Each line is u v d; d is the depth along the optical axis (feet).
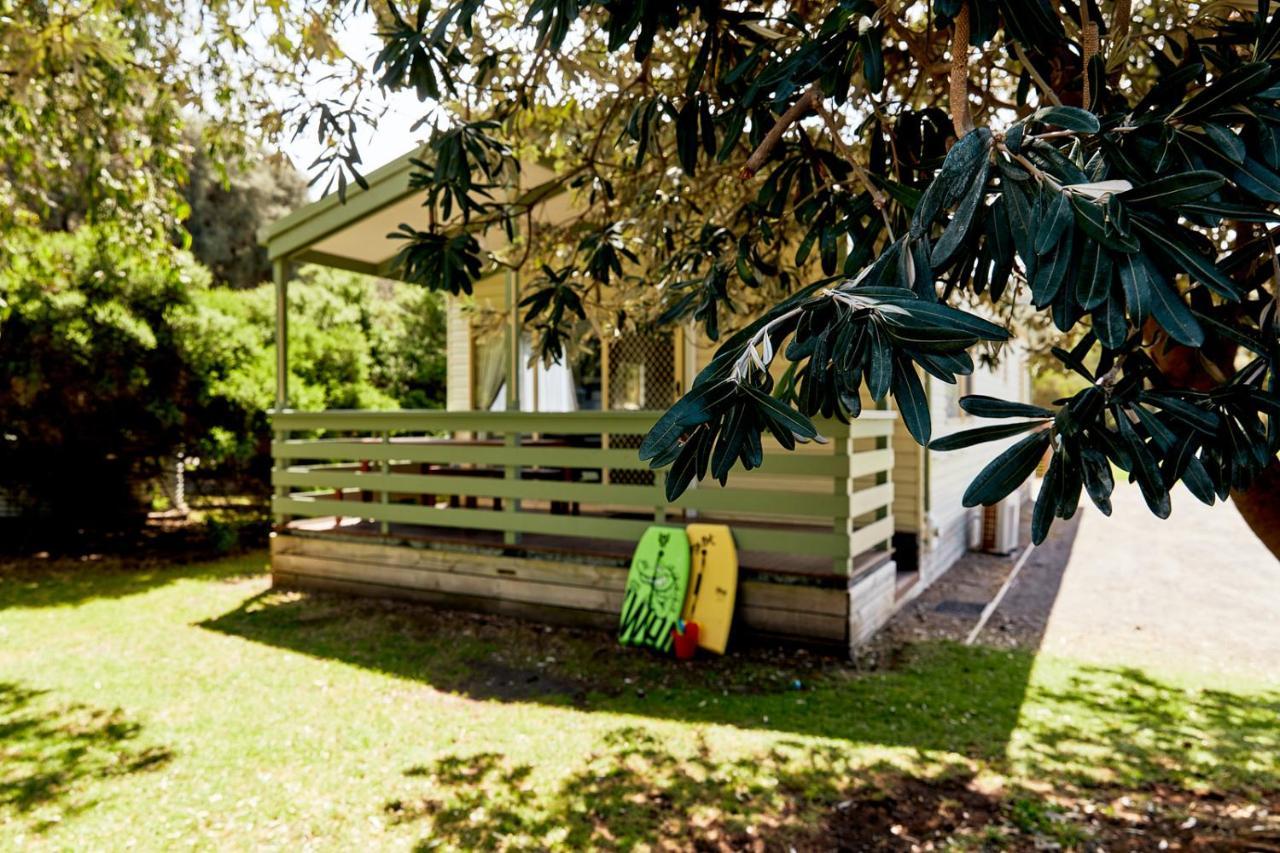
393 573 22.89
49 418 31.30
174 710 14.37
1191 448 3.47
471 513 21.40
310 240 24.52
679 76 9.75
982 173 3.40
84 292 30.99
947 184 3.40
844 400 3.27
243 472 36.27
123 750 12.57
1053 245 3.11
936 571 25.35
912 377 3.14
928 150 6.70
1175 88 3.71
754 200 10.05
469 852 9.50
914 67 9.18
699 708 14.12
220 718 13.94
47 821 10.34
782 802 10.55
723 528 17.70
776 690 14.98
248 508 40.98
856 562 18.40
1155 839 9.26
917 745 12.39
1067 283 3.19
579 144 12.46
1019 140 3.47
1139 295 3.01
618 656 17.29
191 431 33.12
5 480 34.45
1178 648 18.03
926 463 23.94
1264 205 3.76
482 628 19.77
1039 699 14.49
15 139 16.75
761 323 3.77
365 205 22.62
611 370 27.27
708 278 8.71
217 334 32.89
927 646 17.83
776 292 11.00
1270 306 4.00
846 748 12.28
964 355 3.03
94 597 24.54
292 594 24.43
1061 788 10.81
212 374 32.81
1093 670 16.31
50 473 33.88
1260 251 4.14
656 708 14.16
